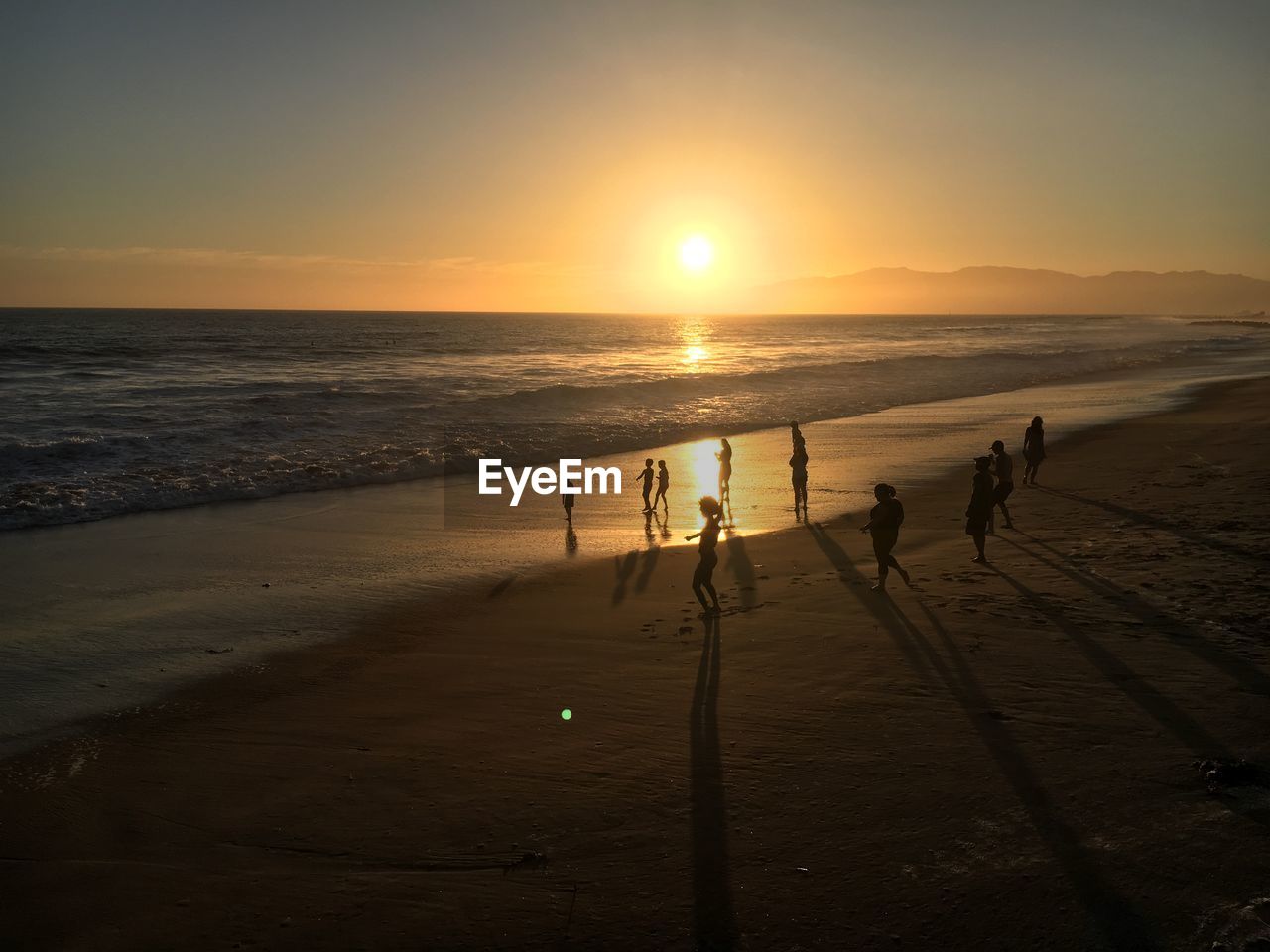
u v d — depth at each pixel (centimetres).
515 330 14162
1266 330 14188
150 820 587
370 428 2702
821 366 5244
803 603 1056
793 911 464
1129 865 488
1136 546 1259
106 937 464
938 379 4784
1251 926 430
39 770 665
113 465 2047
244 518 1672
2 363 4812
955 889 475
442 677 845
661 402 3625
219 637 985
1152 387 4250
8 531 1545
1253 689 727
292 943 455
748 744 668
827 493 1875
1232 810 541
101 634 997
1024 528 1444
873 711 719
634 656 887
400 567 1302
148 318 17475
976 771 607
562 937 451
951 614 976
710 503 1023
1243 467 1956
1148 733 654
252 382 4059
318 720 748
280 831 567
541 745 682
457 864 522
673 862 515
